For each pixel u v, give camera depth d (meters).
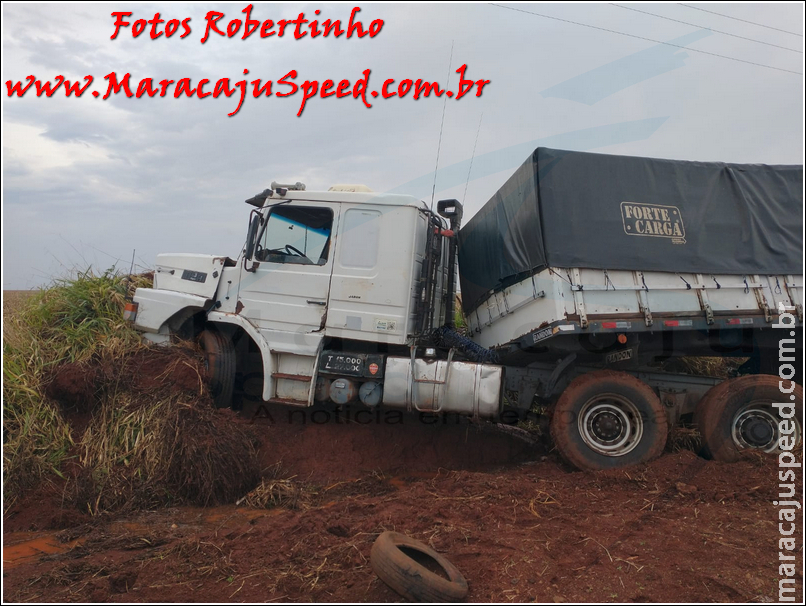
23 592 3.60
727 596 3.23
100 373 5.94
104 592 3.55
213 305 6.52
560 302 5.44
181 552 4.02
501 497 4.90
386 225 6.12
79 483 5.29
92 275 7.14
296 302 6.27
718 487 5.04
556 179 5.62
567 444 5.68
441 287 7.05
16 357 6.06
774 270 5.73
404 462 6.38
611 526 4.25
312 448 6.27
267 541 4.17
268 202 6.44
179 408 5.72
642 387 5.72
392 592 3.41
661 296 5.60
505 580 3.49
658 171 5.81
